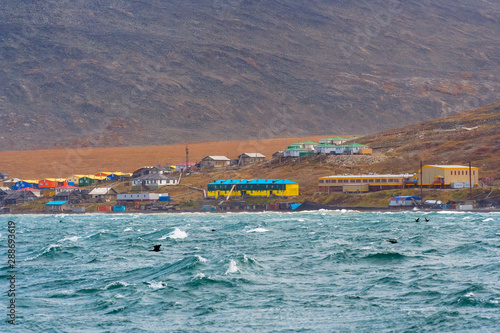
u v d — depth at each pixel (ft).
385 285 473.26
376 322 376.27
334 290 463.01
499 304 399.44
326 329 367.66
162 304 432.25
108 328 381.19
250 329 372.17
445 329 356.79
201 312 410.93
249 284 489.26
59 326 387.14
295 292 460.55
